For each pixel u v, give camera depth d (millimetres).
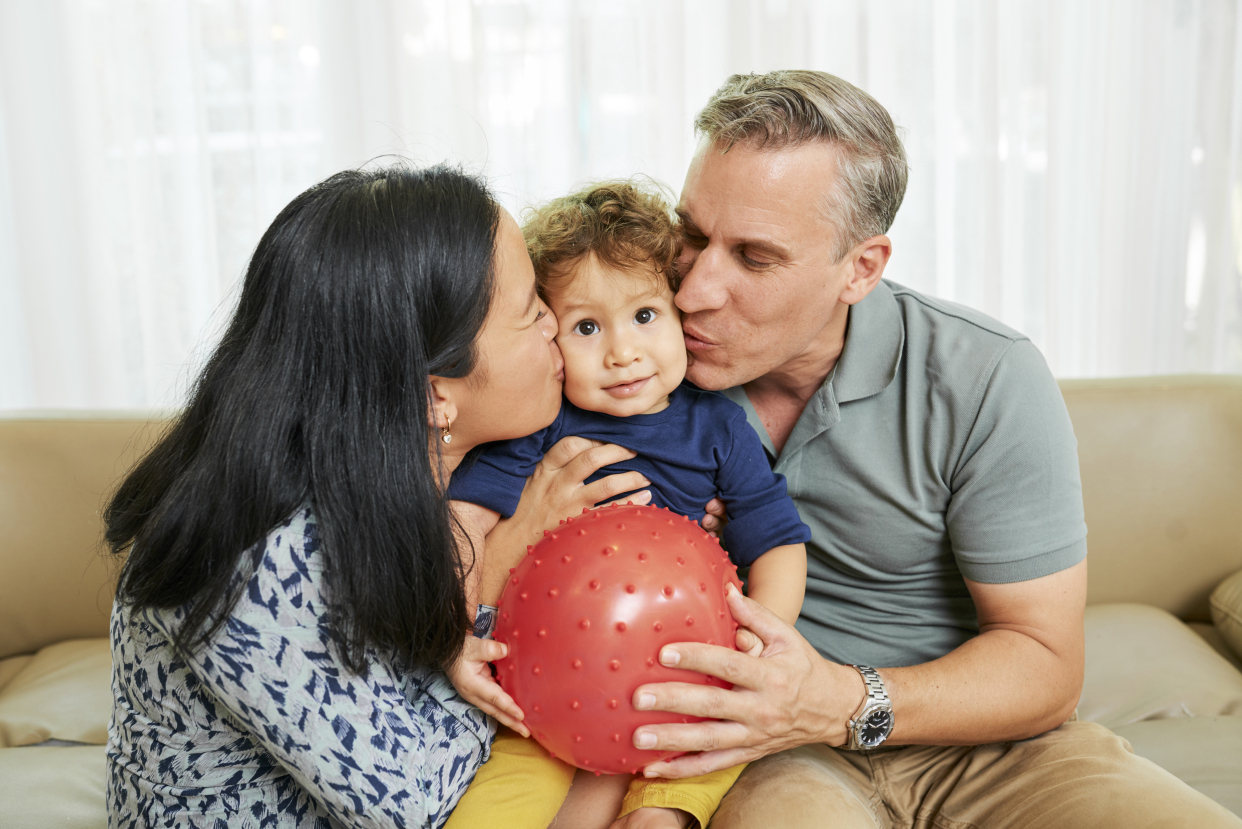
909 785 1210
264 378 832
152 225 2373
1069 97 2486
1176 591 1721
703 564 913
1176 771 1312
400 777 840
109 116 2326
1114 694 1489
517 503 1105
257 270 870
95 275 2371
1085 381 1778
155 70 2312
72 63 2285
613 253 1014
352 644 822
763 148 1022
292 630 817
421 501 850
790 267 1049
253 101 2326
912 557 1223
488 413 954
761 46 2369
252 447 817
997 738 1123
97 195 2355
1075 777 1069
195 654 799
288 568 816
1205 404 1713
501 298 901
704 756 924
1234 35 2420
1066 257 2557
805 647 986
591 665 851
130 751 919
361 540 821
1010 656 1105
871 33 2367
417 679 948
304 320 831
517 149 2391
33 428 1653
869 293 1208
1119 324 2549
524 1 2334
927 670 1084
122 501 946
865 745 1043
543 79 2375
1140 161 2473
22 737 1408
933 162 2416
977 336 1163
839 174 1041
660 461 1107
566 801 1020
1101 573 1720
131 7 2287
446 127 2379
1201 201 2504
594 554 889
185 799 898
